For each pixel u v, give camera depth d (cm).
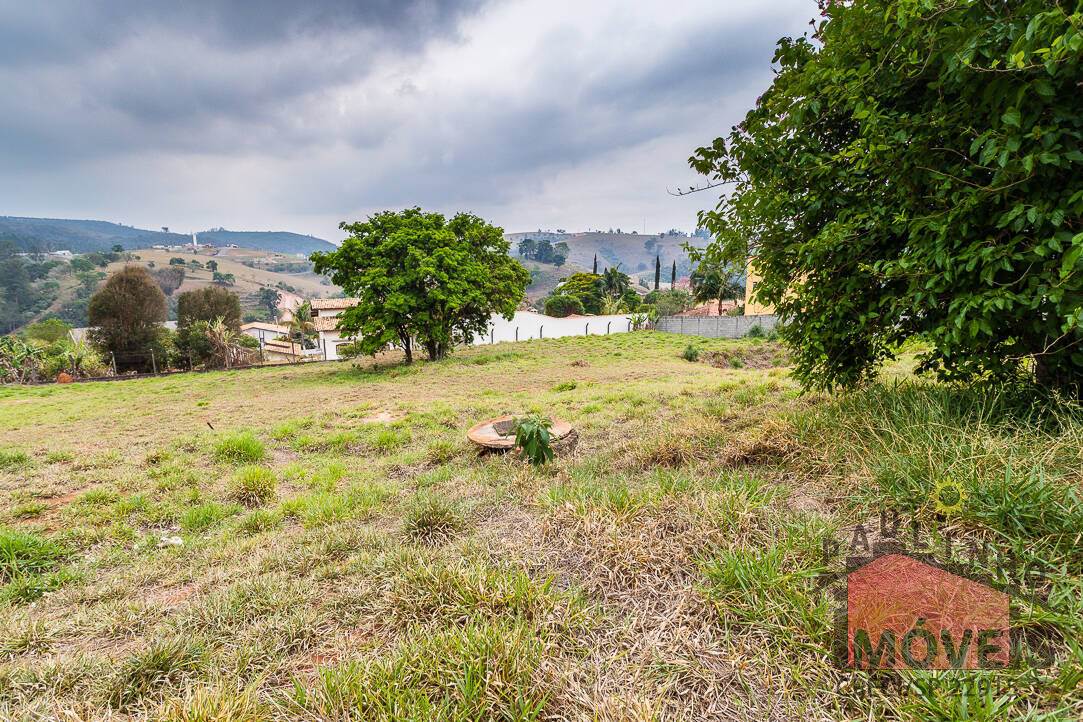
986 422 271
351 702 150
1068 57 188
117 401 1788
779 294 409
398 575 242
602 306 6041
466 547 268
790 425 377
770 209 367
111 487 587
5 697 183
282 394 1700
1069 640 133
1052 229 229
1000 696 124
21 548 357
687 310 5650
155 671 188
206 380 2559
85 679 190
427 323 2405
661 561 214
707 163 389
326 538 348
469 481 477
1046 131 204
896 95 288
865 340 372
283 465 714
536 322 4450
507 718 140
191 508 491
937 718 120
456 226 2769
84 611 272
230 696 160
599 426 717
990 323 259
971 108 245
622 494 295
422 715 140
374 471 618
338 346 4675
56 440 993
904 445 272
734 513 240
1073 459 217
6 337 3356
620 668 157
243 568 311
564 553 244
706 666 153
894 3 252
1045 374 298
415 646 174
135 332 3762
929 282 259
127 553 390
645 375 1689
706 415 574
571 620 183
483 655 161
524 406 1042
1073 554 162
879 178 312
